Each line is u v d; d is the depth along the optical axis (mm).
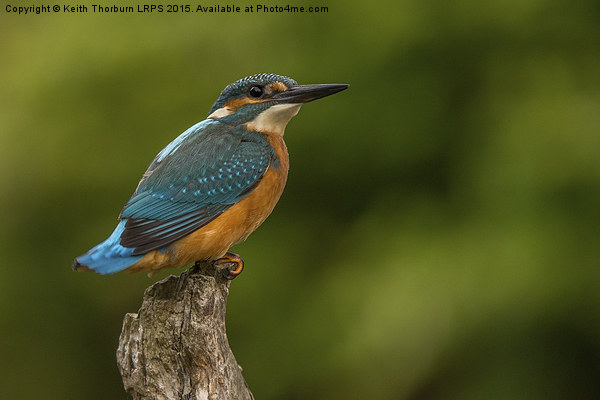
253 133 7738
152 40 11922
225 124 7852
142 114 11961
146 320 6078
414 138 11992
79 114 12047
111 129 11984
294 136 11938
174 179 7152
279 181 7621
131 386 6074
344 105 11836
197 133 7695
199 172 7219
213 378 5914
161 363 5984
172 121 11812
